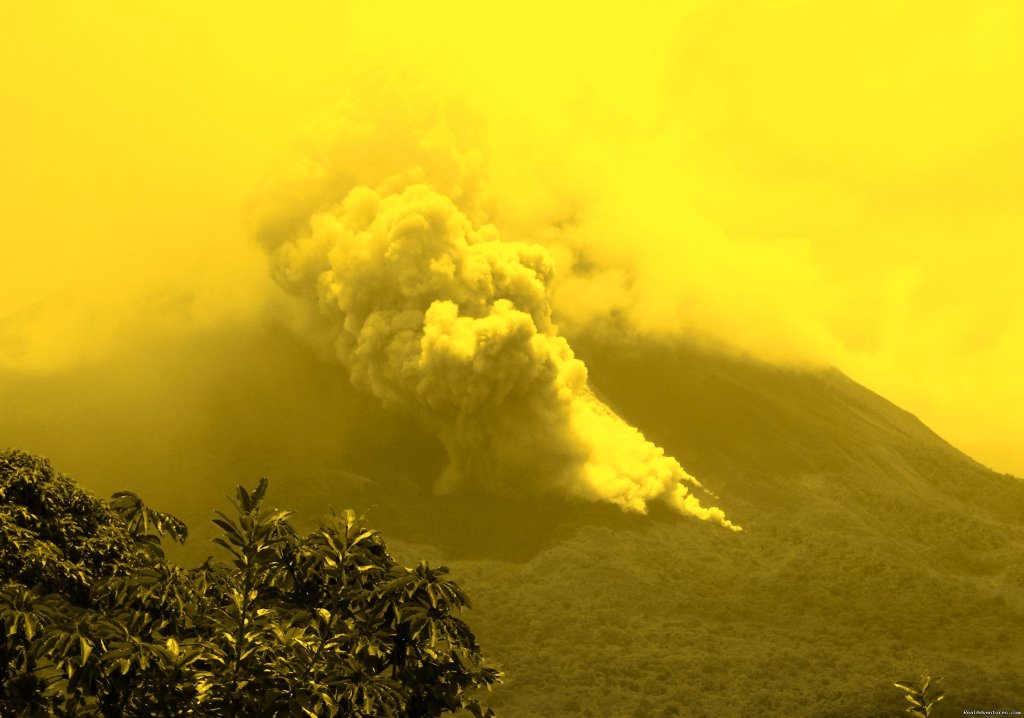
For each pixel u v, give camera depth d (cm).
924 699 4109
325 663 2772
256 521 2972
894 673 13850
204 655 2698
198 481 17650
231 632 2808
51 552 3069
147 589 2942
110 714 2714
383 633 2939
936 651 15100
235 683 2628
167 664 2658
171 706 2662
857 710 12219
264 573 3070
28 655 2678
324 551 3055
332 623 2947
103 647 2642
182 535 3494
